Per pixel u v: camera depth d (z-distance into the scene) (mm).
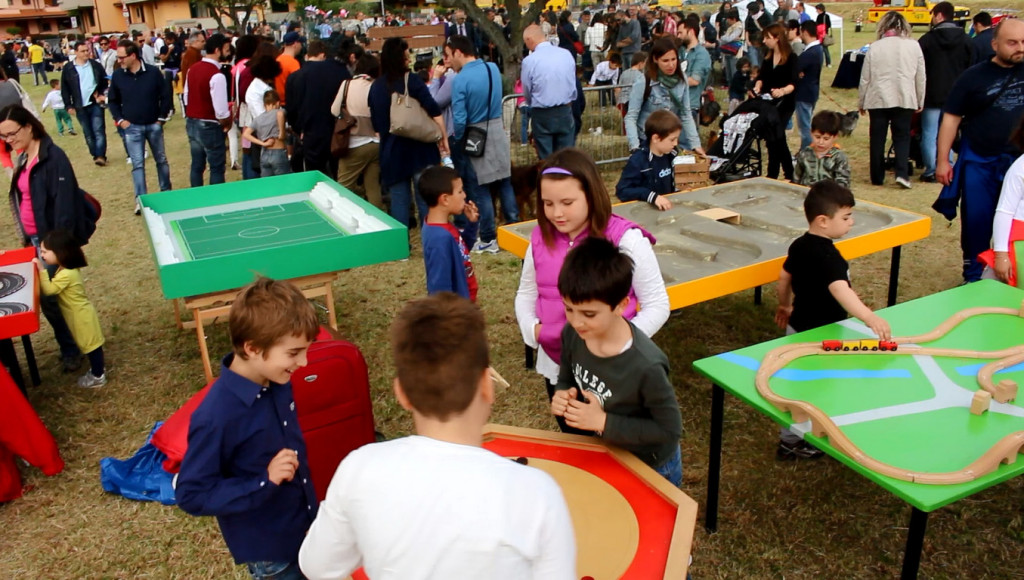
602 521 1941
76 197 4594
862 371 2695
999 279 3678
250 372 2051
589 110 9516
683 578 1737
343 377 3207
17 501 3506
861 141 9602
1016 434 2143
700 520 3150
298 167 8188
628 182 4797
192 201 5746
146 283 6238
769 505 3215
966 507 3139
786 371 2721
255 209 5672
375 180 6996
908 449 2219
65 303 4316
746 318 5008
